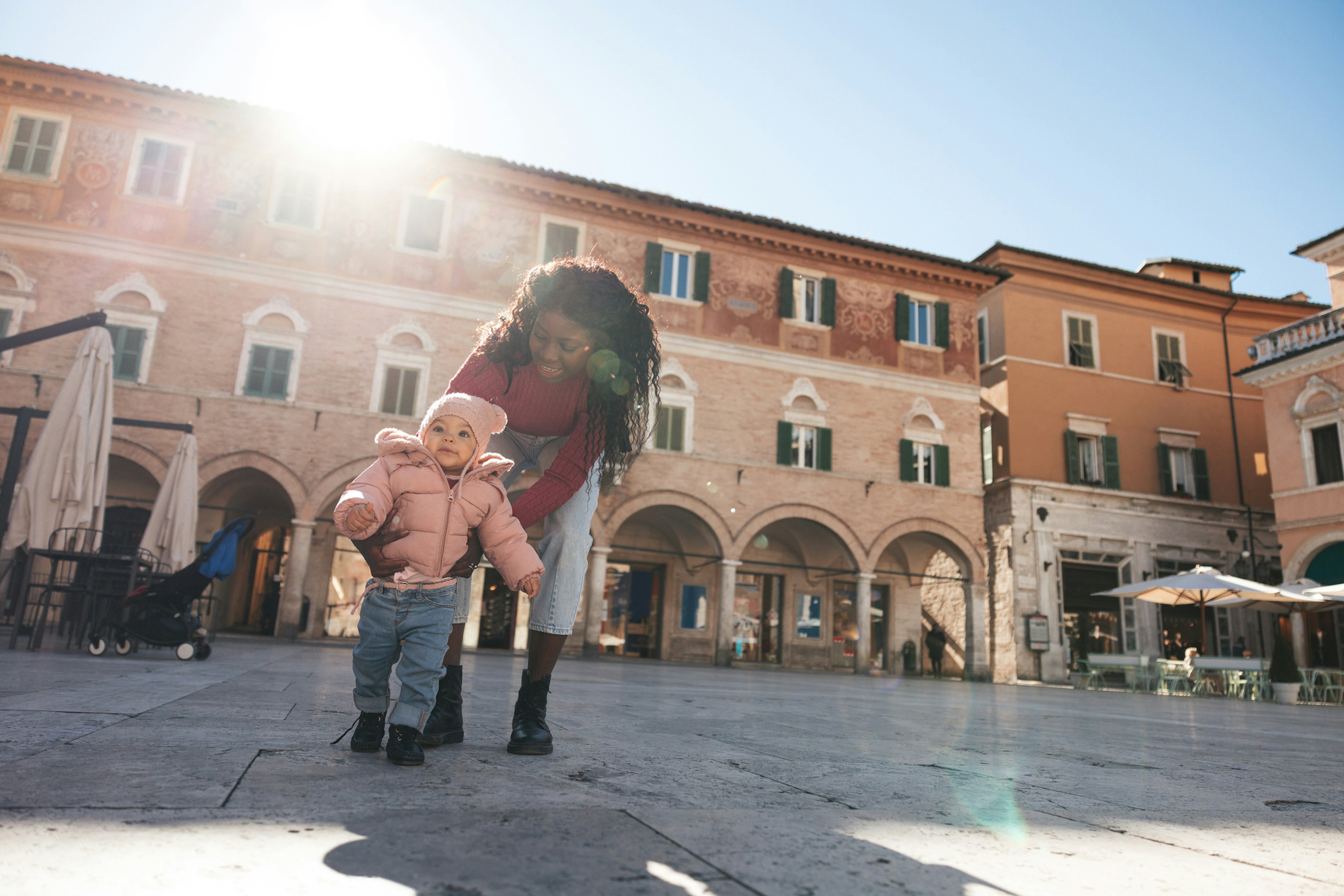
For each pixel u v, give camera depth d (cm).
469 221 2120
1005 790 264
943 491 2380
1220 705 1407
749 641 2481
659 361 309
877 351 2427
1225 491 2678
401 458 253
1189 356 2755
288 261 1970
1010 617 2384
